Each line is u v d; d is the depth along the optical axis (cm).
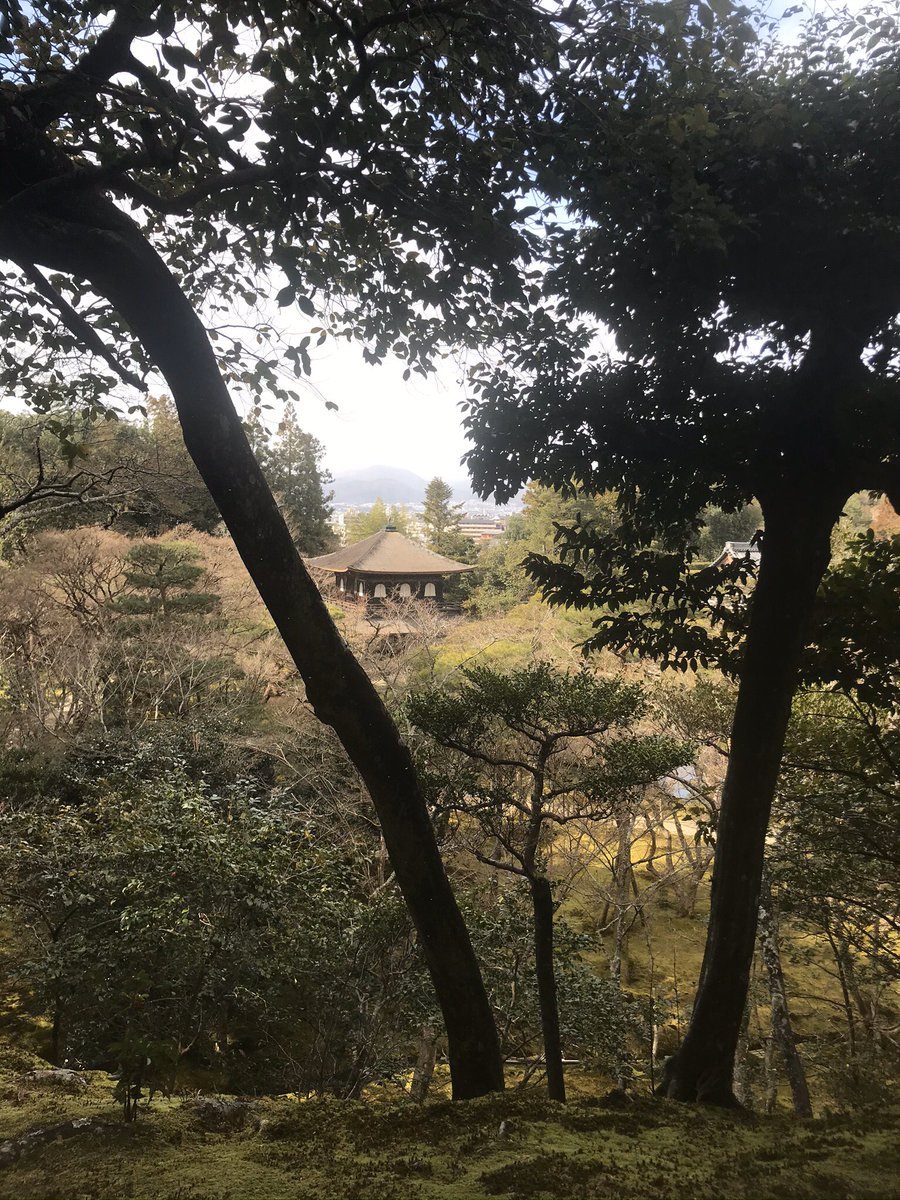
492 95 324
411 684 1508
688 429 363
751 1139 227
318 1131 252
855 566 381
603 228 323
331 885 750
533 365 369
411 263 363
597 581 408
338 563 3756
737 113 303
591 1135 231
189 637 1723
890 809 518
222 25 287
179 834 680
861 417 313
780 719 341
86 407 446
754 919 342
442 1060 1023
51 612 1783
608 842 1441
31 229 279
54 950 728
